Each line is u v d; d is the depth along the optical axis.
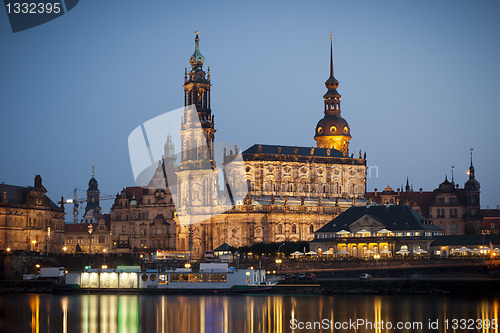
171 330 179.88
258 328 181.25
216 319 191.75
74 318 195.25
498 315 193.25
